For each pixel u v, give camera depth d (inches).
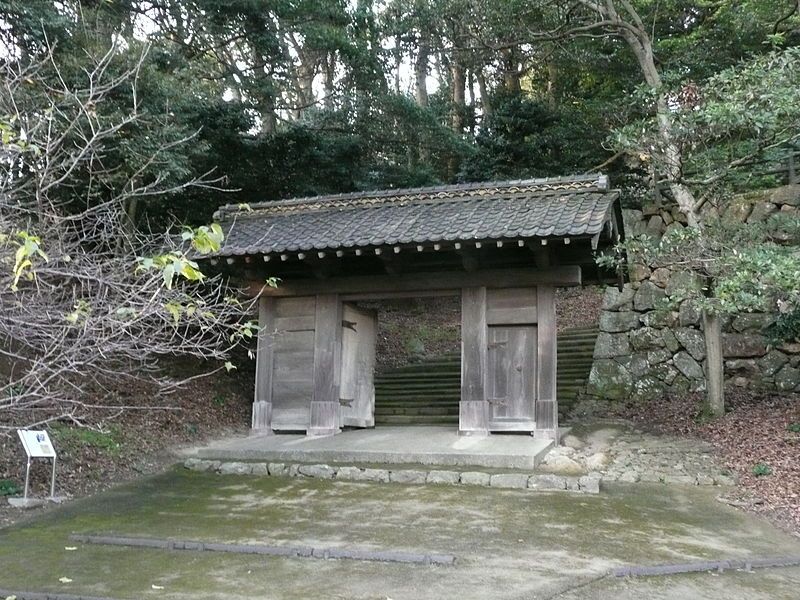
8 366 263.1
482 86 933.8
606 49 676.1
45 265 161.3
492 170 701.3
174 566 187.6
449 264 400.5
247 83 559.2
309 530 224.2
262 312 428.5
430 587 168.4
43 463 305.0
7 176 179.5
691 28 661.3
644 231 569.6
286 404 418.9
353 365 438.9
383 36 631.8
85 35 354.0
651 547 208.8
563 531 223.5
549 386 371.2
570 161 702.5
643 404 498.9
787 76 336.2
